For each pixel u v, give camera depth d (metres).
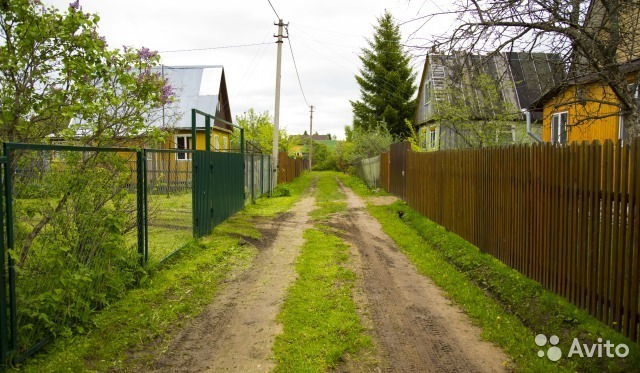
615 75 5.34
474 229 7.62
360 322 4.86
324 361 3.94
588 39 5.26
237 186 13.21
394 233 10.07
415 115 28.23
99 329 4.43
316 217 12.80
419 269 7.08
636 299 3.52
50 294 4.03
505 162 6.29
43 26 5.00
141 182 6.09
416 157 12.39
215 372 3.77
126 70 6.27
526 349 4.08
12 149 3.71
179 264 6.87
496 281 5.94
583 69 5.65
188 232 8.56
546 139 13.83
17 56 5.01
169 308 5.11
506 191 6.24
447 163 9.28
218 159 10.58
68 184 4.59
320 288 6.00
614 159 3.81
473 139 14.05
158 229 7.39
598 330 4.07
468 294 5.66
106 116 6.12
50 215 4.34
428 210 10.95
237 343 4.32
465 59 5.98
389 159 18.94
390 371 3.80
